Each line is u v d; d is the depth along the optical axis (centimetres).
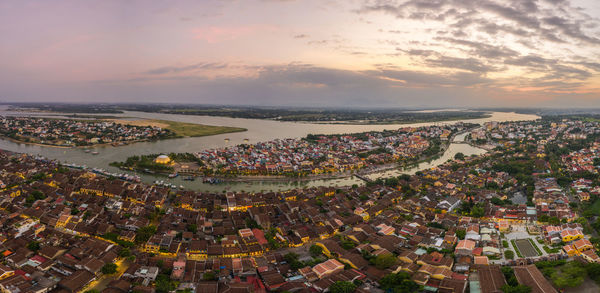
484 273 18850
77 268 19088
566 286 17525
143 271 18712
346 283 17912
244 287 17375
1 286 16838
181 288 17888
